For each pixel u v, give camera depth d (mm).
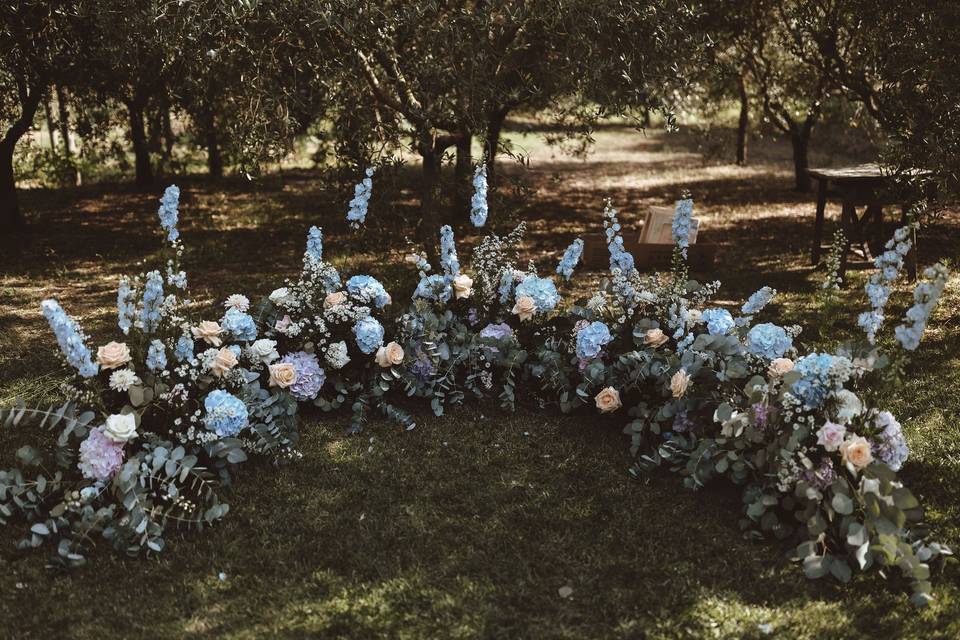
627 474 4066
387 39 6488
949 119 6188
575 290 7078
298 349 4570
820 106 11430
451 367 4684
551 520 3684
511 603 3172
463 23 6344
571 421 4586
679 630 3037
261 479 3996
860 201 7438
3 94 9086
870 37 7496
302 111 6988
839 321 6273
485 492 3900
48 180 12438
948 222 9422
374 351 4602
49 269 7832
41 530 3422
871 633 3033
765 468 3631
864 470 3314
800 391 3557
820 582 3303
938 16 6043
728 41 10141
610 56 6273
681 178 14016
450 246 4898
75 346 3500
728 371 3896
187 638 2992
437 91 6621
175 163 13055
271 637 2990
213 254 8406
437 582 3279
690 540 3557
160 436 3814
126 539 3445
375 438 4379
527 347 4820
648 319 4484
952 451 4207
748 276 7586
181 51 6289
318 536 3572
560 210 11078
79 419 3609
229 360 3975
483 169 4949
